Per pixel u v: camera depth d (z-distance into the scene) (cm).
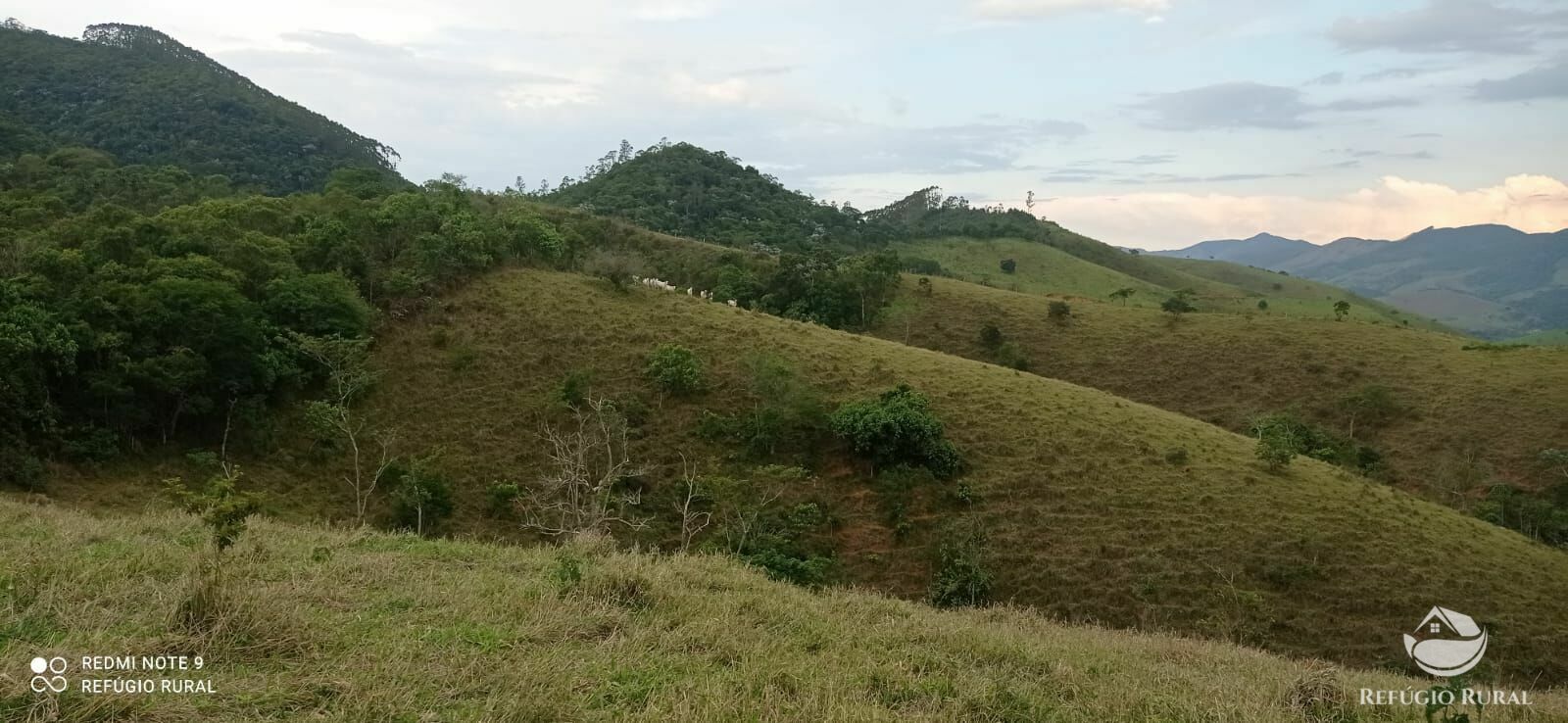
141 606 870
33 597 857
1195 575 3070
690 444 3881
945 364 4719
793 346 4678
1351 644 2797
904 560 3297
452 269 4869
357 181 6750
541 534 3294
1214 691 1020
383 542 1496
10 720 570
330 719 634
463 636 878
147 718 604
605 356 4422
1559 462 4841
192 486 3195
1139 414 4303
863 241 12912
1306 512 3362
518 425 3891
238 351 3491
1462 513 4256
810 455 3856
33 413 2983
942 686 889
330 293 4031
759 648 952
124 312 3388
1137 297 11062
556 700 712
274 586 976
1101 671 1095
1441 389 5850
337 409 3612
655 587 1152
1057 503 3484
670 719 695
